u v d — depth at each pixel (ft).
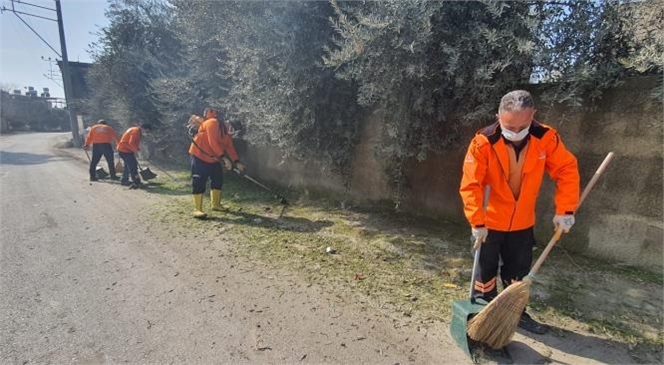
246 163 27.96
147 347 8.63
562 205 8.16
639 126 11.14
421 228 16.30
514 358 8.25
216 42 24.32
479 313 8.07
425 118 14.62
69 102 66.18
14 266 13.20
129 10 38.68
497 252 9.05
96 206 21.83
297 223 17.90
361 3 14.96
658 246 11.23
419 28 12.09
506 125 7.84
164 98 30.58
